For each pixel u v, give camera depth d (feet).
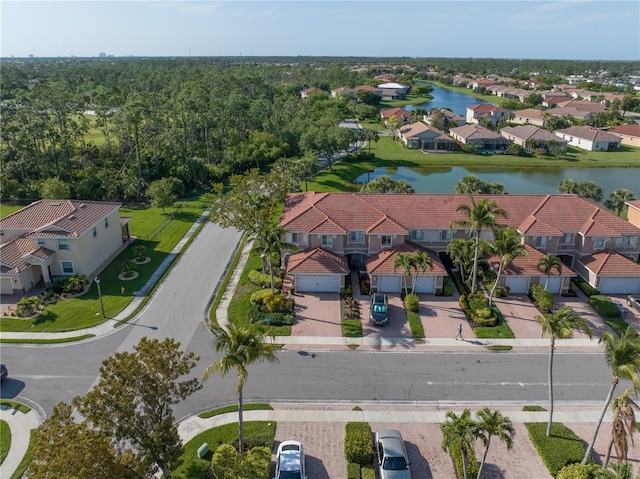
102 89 463.83
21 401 111.96
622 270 160.76
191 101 331.57
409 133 429.38
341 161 368.48
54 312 148.87
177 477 90.84
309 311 150.51
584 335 138.92
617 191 232.12
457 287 165.99
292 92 638.94
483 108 552.41
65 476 58.95
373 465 95.91
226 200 179.93
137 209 249.55
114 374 74.02
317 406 110.93
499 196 184.03
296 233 170.60
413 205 179.52
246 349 87.35
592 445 92.48
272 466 94.89
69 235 163.32
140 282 169.07
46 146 308.60
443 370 123.75
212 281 170.30
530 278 160.97
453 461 94.22
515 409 110.42
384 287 163.32
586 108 547.49
